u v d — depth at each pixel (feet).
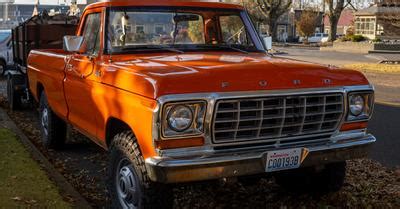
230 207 18.20
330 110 15.40
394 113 39.52
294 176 18.78
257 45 21.07
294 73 14.98
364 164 24.03
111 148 16.05
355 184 20.70
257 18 184.34
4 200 17.34
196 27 20.27
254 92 14.02
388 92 54.85
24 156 23.07
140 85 14.23
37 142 28.22
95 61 18.37
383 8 187.52
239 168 14.01
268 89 14.24
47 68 24.27
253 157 14.08
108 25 18.88
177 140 13.60
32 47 37.01
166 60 16.66
